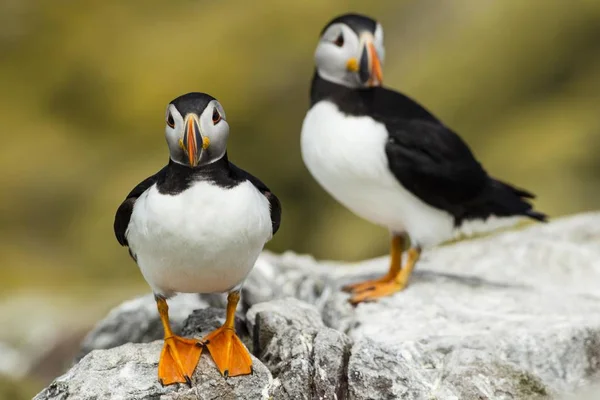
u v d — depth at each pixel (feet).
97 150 69.21
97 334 32.07
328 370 24.91
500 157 62.95
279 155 66.90
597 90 65.26
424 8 69.82
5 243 65.16
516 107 65.57
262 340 26.61
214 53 71.15
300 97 68.44
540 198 59.98
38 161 68.74
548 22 67.36
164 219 22.33
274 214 24.50
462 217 33.94
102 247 64.44
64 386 23.86
